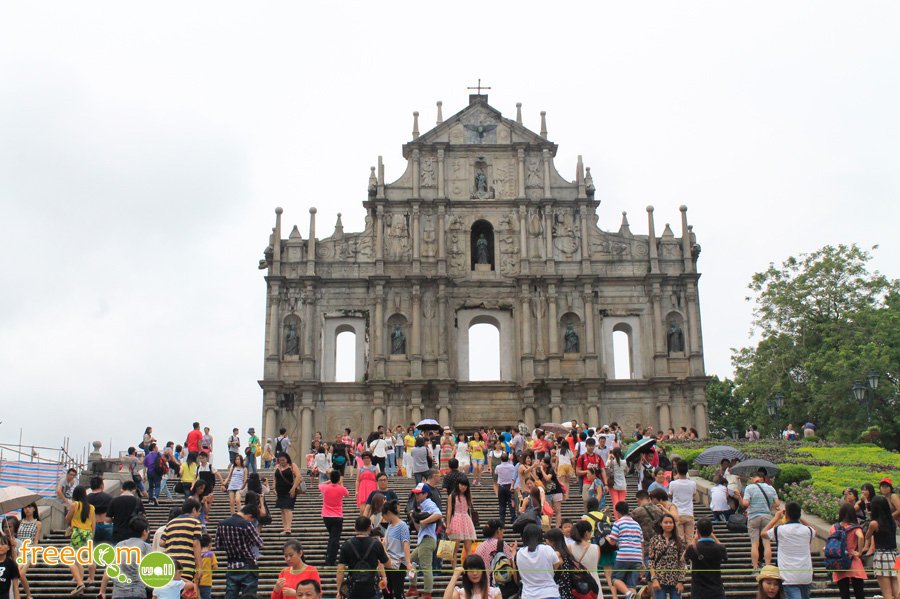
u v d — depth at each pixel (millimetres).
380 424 66250
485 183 71750
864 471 39312
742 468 32562
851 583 23734
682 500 27688
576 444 41625
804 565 21953
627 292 69812
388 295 69250
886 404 67562
